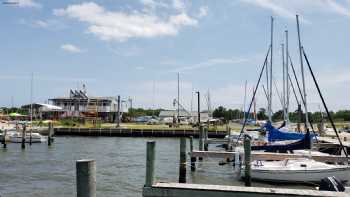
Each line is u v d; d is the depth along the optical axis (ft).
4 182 75.41
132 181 77.82
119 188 70.64
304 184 68.23
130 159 116.16
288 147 84.48
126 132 221.05
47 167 96.12
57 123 263.49
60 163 104.12
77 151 138.72
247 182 64.54
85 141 187.73
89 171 24.03
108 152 137.08
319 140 127.44
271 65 146.30
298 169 68.28
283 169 68.85
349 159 75.20
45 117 314.96
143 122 332.39
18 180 77.66
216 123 285.02
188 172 86.63
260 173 69.77
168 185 34.99
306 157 76.84
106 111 322.55
